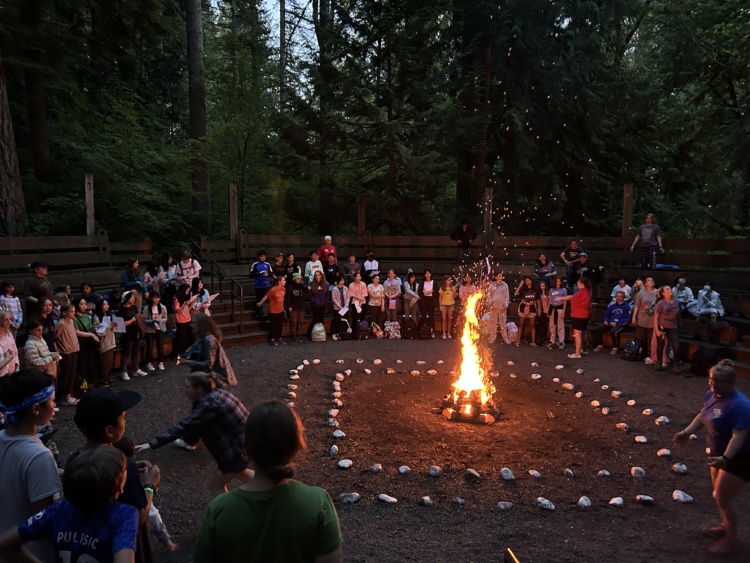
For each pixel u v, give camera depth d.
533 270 18.78
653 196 22.39
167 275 14.31
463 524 5.85
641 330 13.35
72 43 16.84
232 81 23.42
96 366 10.67
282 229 23.52
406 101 20.98
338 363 12.84
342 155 21.47
